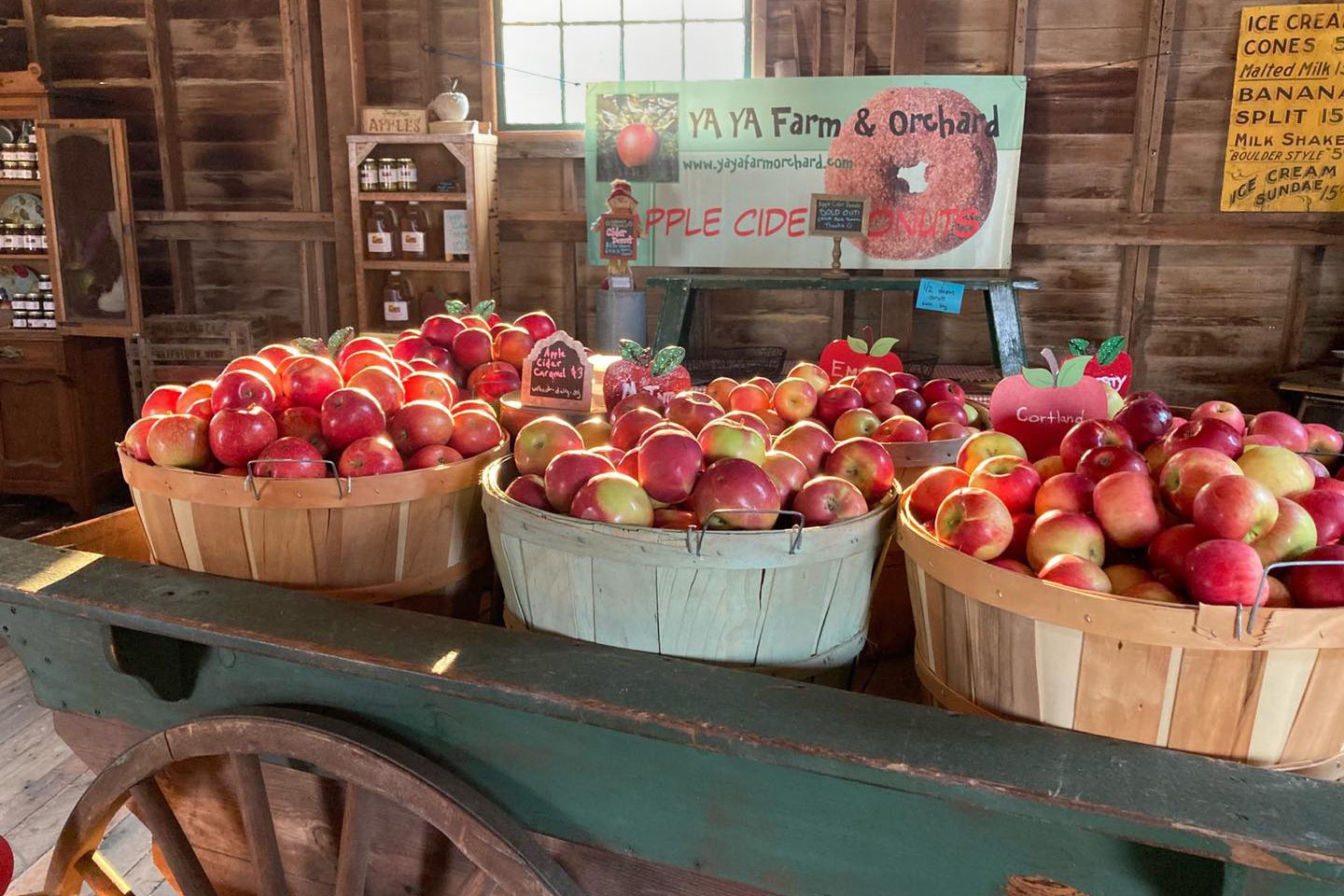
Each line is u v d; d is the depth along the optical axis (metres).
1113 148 4.34
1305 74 4.11
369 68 4.77
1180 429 1.19
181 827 1.31
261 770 1.21
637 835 1.02
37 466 4.50
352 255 4.74
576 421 1.61
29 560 1.32
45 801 2.38
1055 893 0.85
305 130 4.82
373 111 4.33
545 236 4.79
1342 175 4.16
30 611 1.29
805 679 1.14
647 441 1.19
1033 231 4.42
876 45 4.44
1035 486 1.15
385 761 1.04
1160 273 4.44
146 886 2.13
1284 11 4.07
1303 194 4.21
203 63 4.82
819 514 1.14
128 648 1.18
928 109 4.25
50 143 4.18
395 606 1.35
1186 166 4.31
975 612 1.00
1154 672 0.90
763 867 0.97
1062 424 1.38
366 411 1.35
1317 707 0.91
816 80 4.30
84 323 4.32
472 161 4.28
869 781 0.85
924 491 1.20
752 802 0.95
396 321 4.62
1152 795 0.79
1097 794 0.79
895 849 0.90
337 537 1.27
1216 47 4.18
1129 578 1.02
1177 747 0.93
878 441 1.46
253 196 4.96
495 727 1.05
